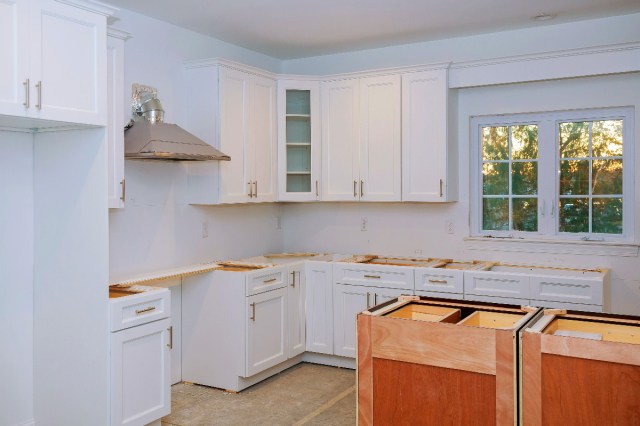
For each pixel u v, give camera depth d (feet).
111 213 12.25
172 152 11.36
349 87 15.53
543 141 14.57
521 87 14.49
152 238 13.23
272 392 13.14
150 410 10.66
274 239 17.40
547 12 12.99
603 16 13.32
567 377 6.47
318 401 12.58
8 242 10.41
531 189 14.80
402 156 14.93
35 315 10.81
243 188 14.39
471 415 6.88
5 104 8.31
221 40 15.23
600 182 14.05
